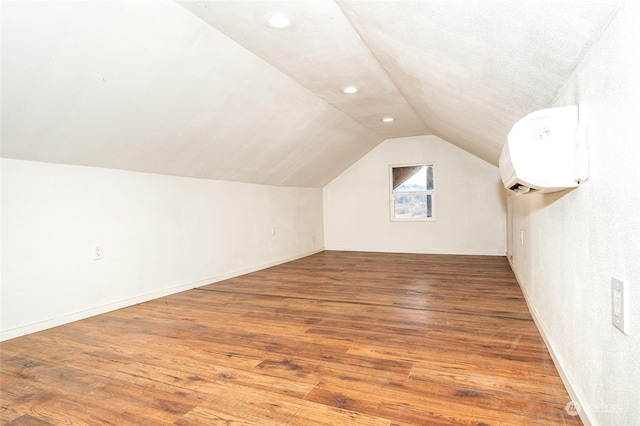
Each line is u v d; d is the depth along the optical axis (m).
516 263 3.62
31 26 1.57
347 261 5.10
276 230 5.01
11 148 2.21
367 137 5.18
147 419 1.36
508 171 1.40
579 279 1.25
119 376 1.71
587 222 1.12
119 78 2.09
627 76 0.79
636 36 0.73
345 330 2.29
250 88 2.80
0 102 1.88
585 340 1.20
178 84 2.37
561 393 1.46
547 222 1.83
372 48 2.28
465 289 3.29
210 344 2.10
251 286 3.67
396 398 1.46
